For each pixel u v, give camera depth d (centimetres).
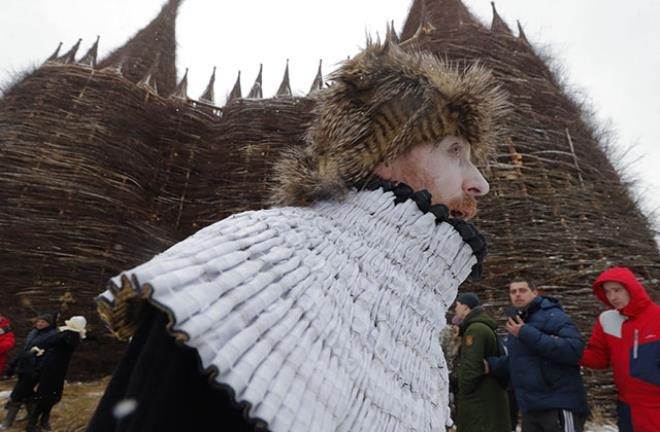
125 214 1306
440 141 112
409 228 99
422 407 91
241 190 1466
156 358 59
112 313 61
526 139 1067
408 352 92
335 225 95
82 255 1173
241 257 66
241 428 60
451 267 108
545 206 941
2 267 1088
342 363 71
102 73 1513
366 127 106
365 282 87
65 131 1339
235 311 58
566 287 816
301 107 1602
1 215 1155
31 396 616
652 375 310
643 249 897
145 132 1524
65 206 1220
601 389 678
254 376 53
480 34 1331
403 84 108
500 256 869
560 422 330
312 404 59
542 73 1301
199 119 1681
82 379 1034
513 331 355
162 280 51
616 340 336
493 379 382
